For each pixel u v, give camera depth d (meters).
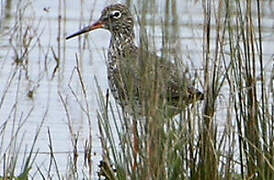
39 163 14.59
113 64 15.57
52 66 19.72
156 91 10.96
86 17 22.44
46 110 16.14
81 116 16.73
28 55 20.09
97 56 20.23
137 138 11.52
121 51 15.95
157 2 13.66
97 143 15.46
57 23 22.12
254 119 11.87
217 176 11.75
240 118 12.02
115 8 16.42
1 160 13.29
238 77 12.05
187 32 20.00
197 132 12.44
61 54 20.30
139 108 11.55
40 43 20.91
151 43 12.27
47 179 13.95
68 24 21.94
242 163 12.05
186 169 11.80
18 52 20.08
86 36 20.75
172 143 11.82
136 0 16.20
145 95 11.08
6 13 22.25
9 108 17.09
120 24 16.27
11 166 12.69
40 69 19.44
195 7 21.08
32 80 18.75
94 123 16.34
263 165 11.74
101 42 20.98
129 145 11.77
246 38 12.09
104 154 12.59
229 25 12.08
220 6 12.20
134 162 11.50
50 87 18.41
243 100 11.97
